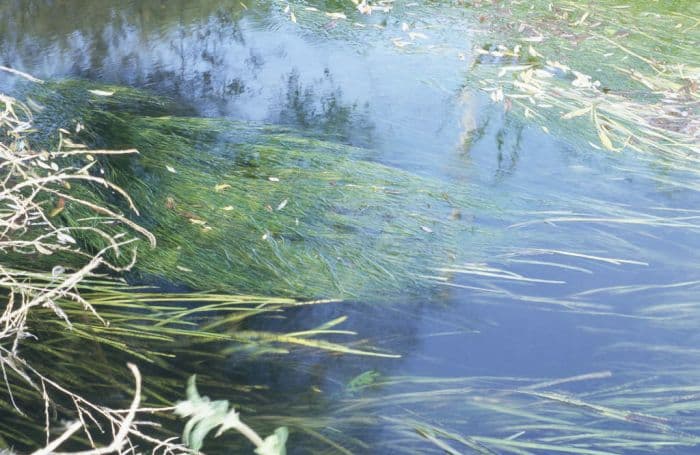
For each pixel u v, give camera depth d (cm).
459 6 701
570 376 279
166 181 380
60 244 327
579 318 310
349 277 326
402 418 256
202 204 364
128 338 284
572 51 592
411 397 265
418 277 329
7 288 298
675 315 313
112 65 563
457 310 311
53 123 434
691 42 617
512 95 516
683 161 445
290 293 314
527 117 489
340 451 242
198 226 348
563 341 297
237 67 569
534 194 402
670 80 540
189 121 456
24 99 467
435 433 250
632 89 527
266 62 580
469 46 610
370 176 402
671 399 269
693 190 415
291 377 272
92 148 407
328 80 548
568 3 705
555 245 358
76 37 622
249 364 278
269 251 336
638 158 446
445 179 412
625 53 588
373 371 277
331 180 395
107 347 278
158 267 323
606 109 492
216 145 426
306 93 523
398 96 522
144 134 429
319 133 460
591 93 518
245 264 328
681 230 377
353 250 341
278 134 450
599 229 374
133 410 178
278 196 376
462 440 247
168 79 541
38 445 233
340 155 426
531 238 362
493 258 346
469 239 357
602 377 278
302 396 264
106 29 645
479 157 440
